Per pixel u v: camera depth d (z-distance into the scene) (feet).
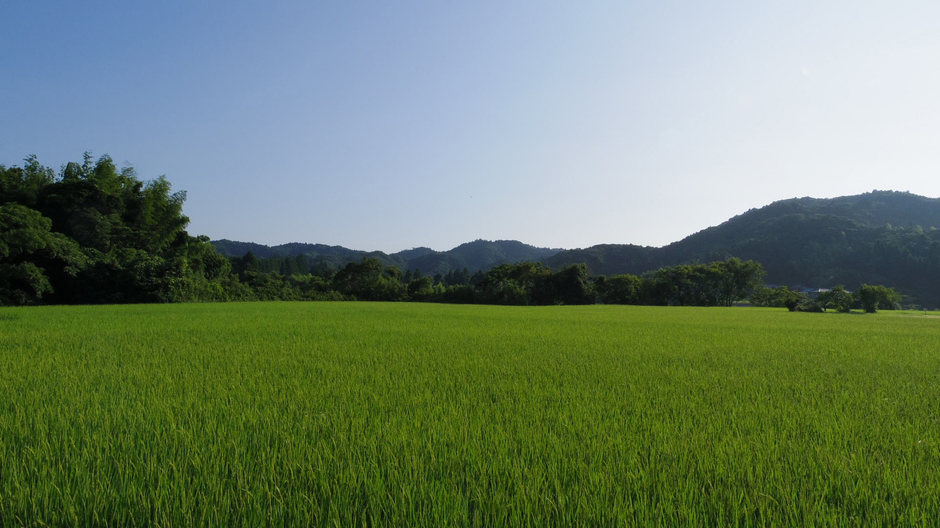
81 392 15.67
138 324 45.29
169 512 7.50
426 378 18.92
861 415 13.92
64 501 7.66
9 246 85.05
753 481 8.75
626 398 15.85
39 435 10.82
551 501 7.68
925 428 12.56
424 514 7.35
